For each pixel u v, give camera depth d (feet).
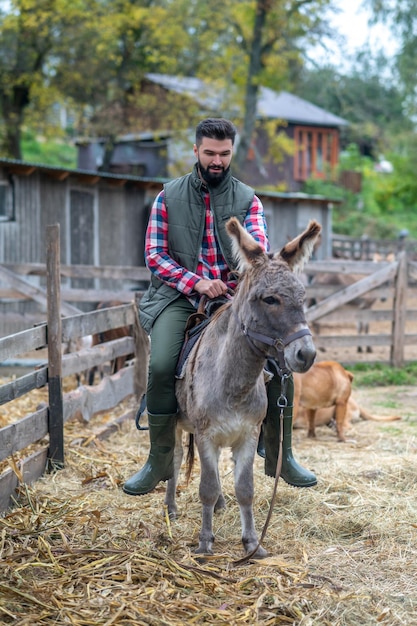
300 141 118.11
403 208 136.98
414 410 27.12
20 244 43.68
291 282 10.91
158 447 13.69
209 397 12.17
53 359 18.19
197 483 17.19
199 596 11.46
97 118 87.10
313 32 77.66
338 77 86.02
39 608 11.00
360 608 11.29
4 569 12.12
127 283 52.31
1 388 15.71
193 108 86.28
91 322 20.98
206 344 12.68
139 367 24.75
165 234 13.82
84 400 20.84
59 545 13.47
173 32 82.99
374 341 35.83
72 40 83.56
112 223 51.90
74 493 16.65
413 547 13.80
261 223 13.70
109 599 11.23
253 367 11.71
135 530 14.28
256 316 11.12
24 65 84.89
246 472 12.69
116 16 82.17
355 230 116.98
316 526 14.67
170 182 13.88
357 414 24.90
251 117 82.02
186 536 13.98
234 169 81.87
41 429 17.85
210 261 13.73
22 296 32.40
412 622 10.94
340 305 34.58
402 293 35.63
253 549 12.92
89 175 46.73
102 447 20.12
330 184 123.85
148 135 95.04
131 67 90.79
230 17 81.30
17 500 15.90
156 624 10.57
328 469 18.65
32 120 93.35
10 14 80.64
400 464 18.98
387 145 121.49
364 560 13.21
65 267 30.78
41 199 45.09
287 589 11.70
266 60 81.20
